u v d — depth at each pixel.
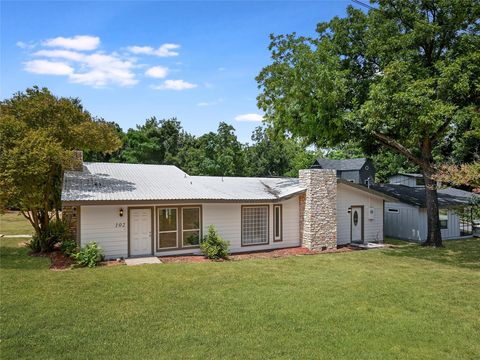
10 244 18.75
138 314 8.37
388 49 18.47
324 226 19.05
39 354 6.32
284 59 19.78
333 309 8.99
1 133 13.69
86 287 10.51
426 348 6.89
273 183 21.44
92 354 6.36
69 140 16.33
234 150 52.22
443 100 16.91
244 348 6.69
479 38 17.09
